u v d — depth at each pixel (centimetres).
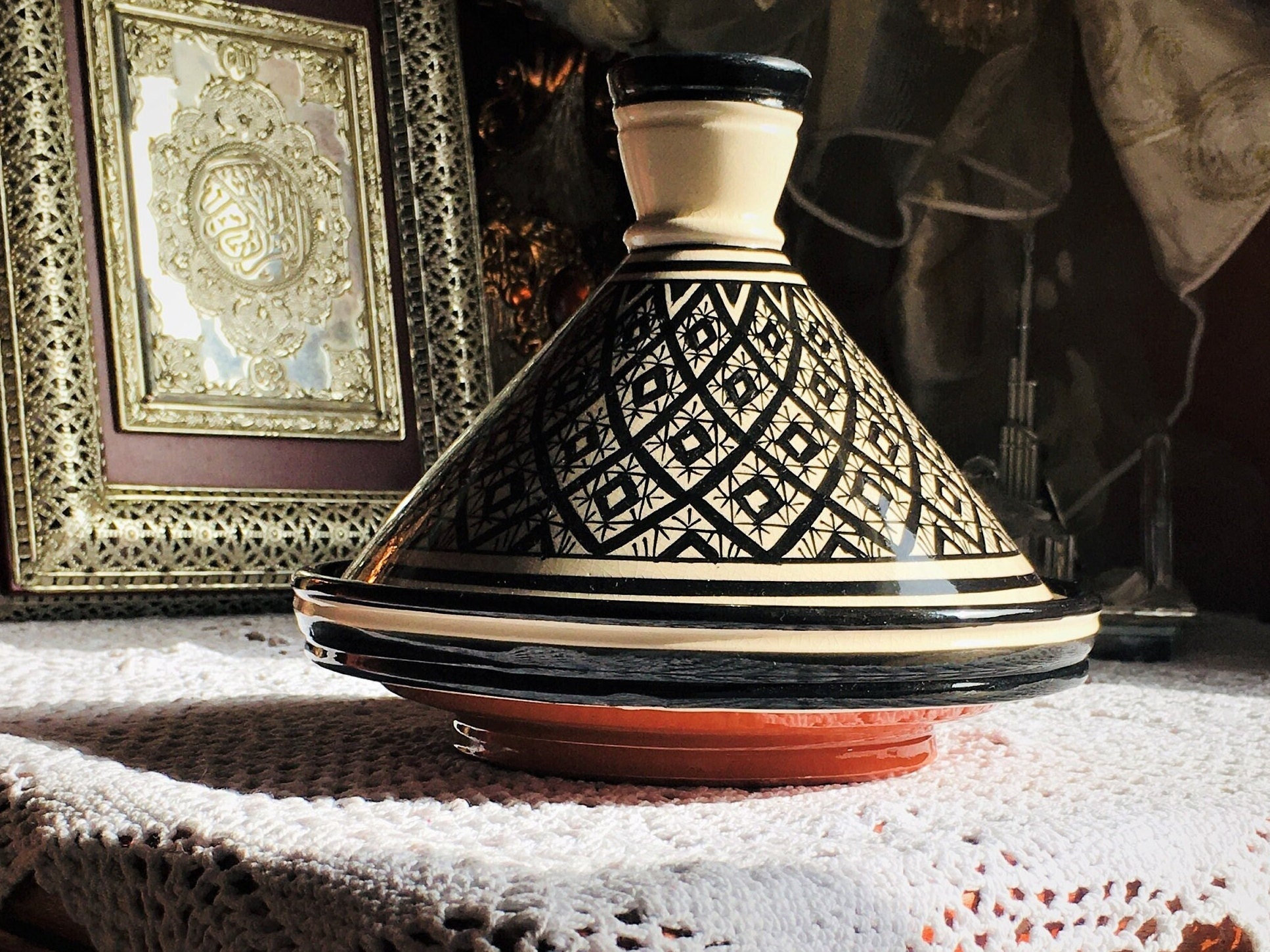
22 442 85
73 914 35
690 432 34
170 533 89
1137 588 77
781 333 37
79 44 92
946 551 35
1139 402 87
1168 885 32
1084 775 40
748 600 32
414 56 106
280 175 99
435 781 37
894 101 88
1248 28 78
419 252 104
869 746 37
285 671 63
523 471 35
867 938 27
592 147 113
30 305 87
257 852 29
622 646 31
